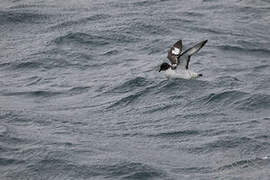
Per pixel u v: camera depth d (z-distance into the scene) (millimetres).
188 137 20859
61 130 21281
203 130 21375
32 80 27156
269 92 24641
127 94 24844
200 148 19922
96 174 17953
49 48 30375
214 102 23797
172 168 18484
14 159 18688
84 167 18297
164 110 23297
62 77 27422
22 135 20547
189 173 18203
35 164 18422
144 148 19938
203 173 18219
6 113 22797
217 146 20016
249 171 18344
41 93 25500
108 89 25578
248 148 19797
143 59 29172
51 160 18656
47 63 28875
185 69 21812
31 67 28547
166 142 20484
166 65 22156
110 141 20453
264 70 27938
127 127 21812
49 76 27578
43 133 20875
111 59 29312
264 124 21719
